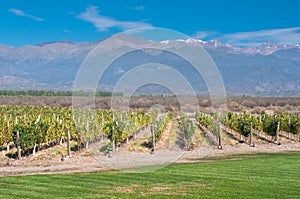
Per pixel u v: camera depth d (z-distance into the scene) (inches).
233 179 505.4
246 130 992.9
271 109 2202.3
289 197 411.5
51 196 420.5
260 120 1135.0
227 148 890.7
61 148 868.0
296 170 569.9
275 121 1063.6
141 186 468.4
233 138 1067.3
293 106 2406.5
